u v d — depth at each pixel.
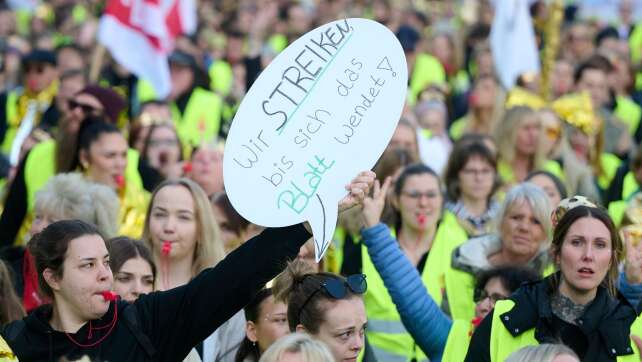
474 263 18.19
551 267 18.11
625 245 16.42
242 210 12.98
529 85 32.88
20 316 15.30
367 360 17.98
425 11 57.69
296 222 13.09
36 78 30.97
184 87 33.47
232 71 41.09
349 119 13.32
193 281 13.64
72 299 13.52
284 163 13.12
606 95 33.94
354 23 13.44
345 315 14.22
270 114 13.15
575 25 45.94
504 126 25.27
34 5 55.94
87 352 13.45
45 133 24.81
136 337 13.51
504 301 14.36
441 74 41.56
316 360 12.61
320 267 17.95
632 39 49.16
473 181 22.16
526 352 12.75
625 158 31.95
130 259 15.73
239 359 15.84
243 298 13.51
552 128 25.28
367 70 13.41
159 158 24.94
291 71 13.25
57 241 13.55
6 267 15.64
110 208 18.28
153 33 30.25
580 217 14.22
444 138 30.30
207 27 47.50
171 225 17.28
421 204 20.12
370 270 19.41
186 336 13.56
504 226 18.23
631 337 14.21
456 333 15.80
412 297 16.44
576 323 14.09
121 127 26.98
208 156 22.66
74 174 18.69
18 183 21.98
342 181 13.24
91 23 49.12
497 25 33.09
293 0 54.44
